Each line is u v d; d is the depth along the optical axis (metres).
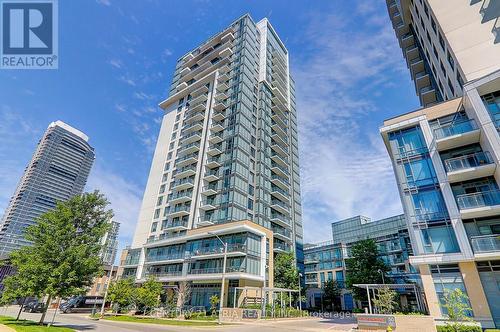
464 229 19.95
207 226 43.38
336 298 62.84
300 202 65.44
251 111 58.69
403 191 23.59
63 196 118.94
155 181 61.62
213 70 66.94
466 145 22.81
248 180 51.06
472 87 22.02
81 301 47.41
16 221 100.50
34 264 16.84
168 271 45.62
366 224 90.81
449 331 16.61
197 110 63.16
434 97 38.69
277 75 72.88
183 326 23.27
